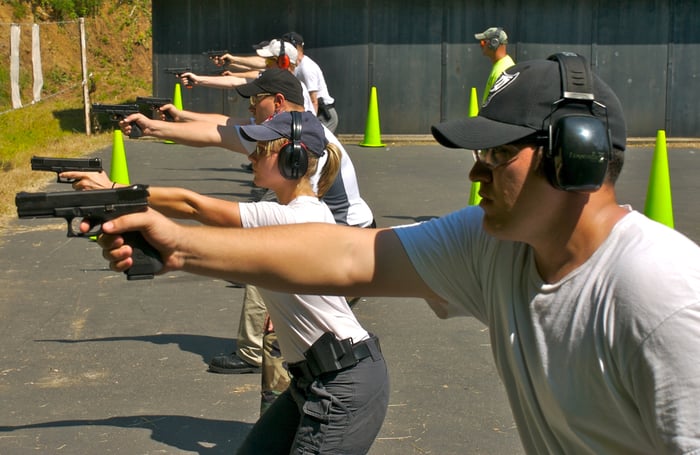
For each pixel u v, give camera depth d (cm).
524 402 197
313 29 1664
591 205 176
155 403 488
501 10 1647
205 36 1686
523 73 177
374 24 1659
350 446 304
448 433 449
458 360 554
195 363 549
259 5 1667
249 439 323
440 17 1656
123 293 696
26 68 1891
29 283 719
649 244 168
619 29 1653
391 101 1677
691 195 1113
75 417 468
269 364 406
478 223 207
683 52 1667
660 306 162
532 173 175
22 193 178
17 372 531
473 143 173
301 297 300
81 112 1764
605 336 170
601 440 180
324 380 303
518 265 190
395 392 501
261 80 470
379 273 210
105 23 2111
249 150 445
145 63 2112
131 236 183
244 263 198
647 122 1683
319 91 1048
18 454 423
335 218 439
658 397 162
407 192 1134
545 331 181
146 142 1589
